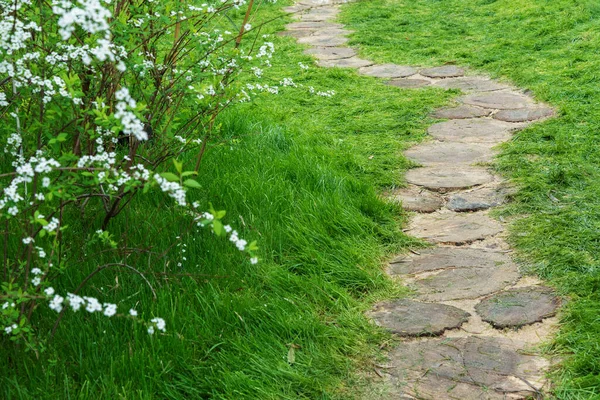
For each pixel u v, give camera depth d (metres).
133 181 2.50
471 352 2.90
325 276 3.45
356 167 4.95
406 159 5.14
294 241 3.68
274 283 3.30
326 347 2.91
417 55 8.45
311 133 5.62
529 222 4.03
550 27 8.59
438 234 4.02
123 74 3.22
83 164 2.60
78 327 2.81
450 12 10.71
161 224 3.56
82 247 3.25
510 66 7.49
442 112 6.28
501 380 2.71
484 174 4.82
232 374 2.65
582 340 2.89
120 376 2.59
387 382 2.72
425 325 3.09
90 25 2.07
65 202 2.89
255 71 4.00
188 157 4.38
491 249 3.80
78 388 2.54
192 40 3.68
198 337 2.84
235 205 3.90
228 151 4.69
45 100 2.70
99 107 2.79
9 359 2.64
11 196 2.38
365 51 8.77
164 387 2.58
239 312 3.02
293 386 2.68
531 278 3.47
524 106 6.25
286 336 2.96
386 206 4.28
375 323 3.13
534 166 4.80
